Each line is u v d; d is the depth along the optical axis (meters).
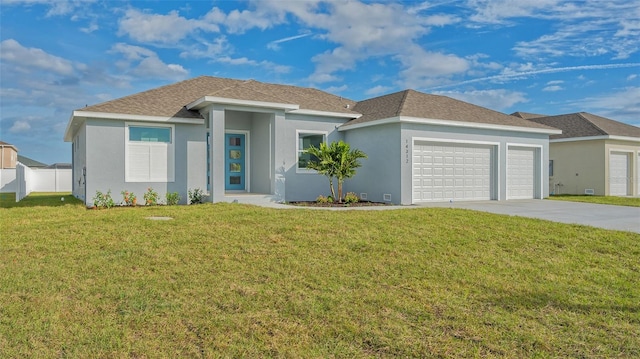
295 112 15.55
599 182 21.41
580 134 22.02
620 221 10.50
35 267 6.06
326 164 14.38
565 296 5.36
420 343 4.07
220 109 13.43
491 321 4.59
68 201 16.25
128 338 4.07
